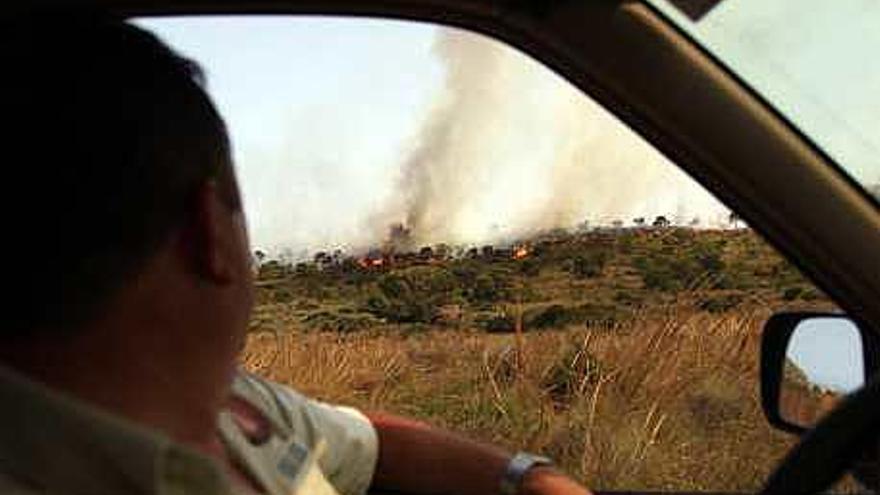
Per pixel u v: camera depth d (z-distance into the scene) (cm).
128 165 132
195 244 139
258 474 186
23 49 135
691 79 181
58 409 130
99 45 136
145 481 132
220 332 143
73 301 131
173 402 139
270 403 205
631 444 281
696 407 278
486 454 229
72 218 130
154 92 135
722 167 182
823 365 195
